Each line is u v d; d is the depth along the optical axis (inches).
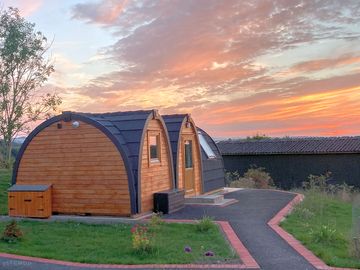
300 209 656.4
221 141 1526.8
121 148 611.2
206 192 883.4
